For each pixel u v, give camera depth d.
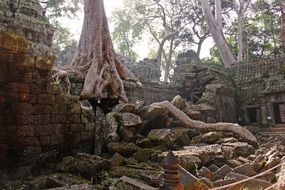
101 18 13.08
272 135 16.47
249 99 21.89
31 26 7.20
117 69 13.40
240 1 30.73
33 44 7.28
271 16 36.09
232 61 26.17
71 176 6.86
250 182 6.57
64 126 8.28
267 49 37.72
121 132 10.12
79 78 11.93
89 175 6.97
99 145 9.46
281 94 20.48
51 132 7.86
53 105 7.97
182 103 14.16
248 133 12.33
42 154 7.57
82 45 12.96
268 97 21.03
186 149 9.48
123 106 11.12
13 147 7.01
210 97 19.25
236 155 9.87
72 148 8.45
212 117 17.95
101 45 12.73
